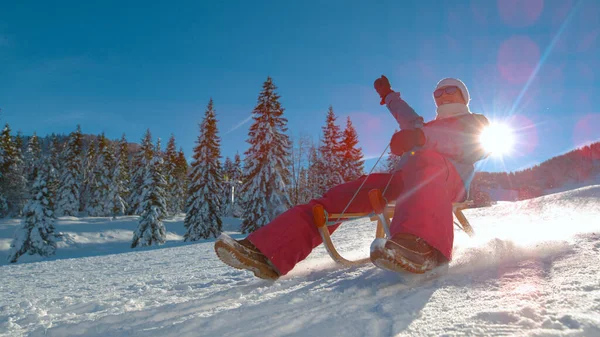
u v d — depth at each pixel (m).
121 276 4.59
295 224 2.22
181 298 1.99
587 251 1.74
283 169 27.67
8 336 1.45
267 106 27.56
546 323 0.97
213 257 6.45
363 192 2.33
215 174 32.03
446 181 1.99
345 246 4.75
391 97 2.41
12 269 8.00
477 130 2.15
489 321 1.04
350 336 1.07
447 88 2.39
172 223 45.41
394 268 1.66
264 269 2.10
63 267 7.64
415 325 1.09
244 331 1.19
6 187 45.56
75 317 1.73
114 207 49.62
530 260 1.74
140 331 1.28
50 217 29.00
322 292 1.60
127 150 54.22
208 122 31.81
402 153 2.34
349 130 35.50
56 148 54.78
